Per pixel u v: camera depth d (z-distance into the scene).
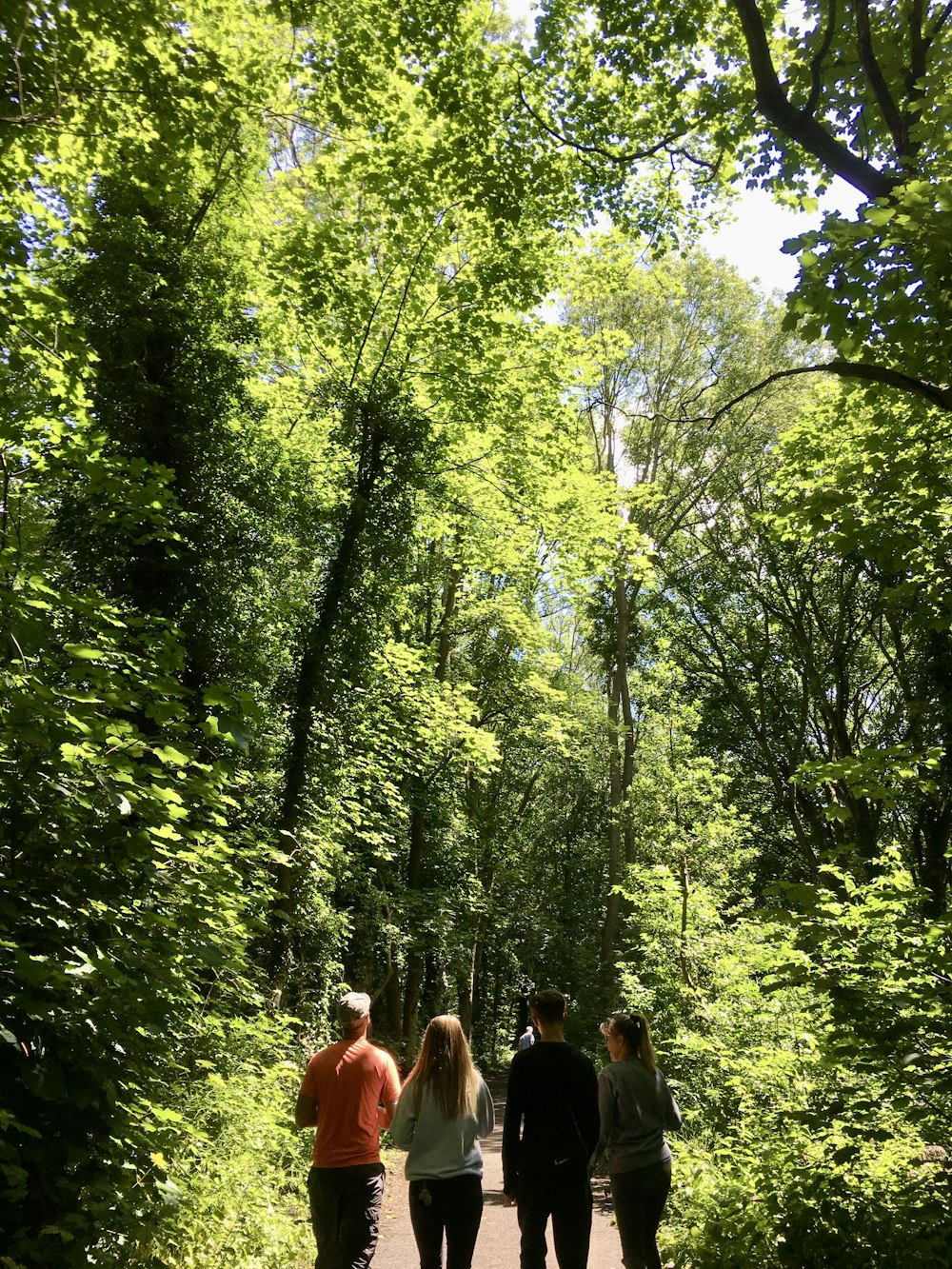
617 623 30.78
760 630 30.03
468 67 10.12
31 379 6.75
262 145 13.43
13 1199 2.80
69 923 3.44
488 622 24.47
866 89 7.27
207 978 6.74
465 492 18.05
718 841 17.64
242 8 10.95
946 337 4.88
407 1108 4.49
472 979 26.02
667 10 8.63
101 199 12.08
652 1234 4.88
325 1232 4.67
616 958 25.28
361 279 14.45
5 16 6.68
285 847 12.09
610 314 27.02
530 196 10.66
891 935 5.11
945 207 4.36
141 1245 4.08
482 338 14.41
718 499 27.27
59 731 3.43
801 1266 4.67
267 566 13.10
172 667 4.33
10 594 3.67
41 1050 3.08
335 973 13.41
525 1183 4.40
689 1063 9.43
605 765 31.19
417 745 19.00
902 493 6.77
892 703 25.55
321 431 15.93
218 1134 6.05
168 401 11.39
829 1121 4.85
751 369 27.09
